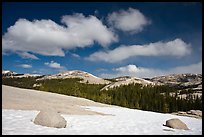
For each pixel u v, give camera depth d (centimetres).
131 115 3797
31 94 4719
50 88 17988
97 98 14138
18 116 2119
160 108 12294
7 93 3703
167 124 2367
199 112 5412
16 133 1462
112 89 19112
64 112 2853
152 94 15550
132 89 18050
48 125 1794
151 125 2406
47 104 3422
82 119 2412
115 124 2275
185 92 18550
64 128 1806
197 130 2261
